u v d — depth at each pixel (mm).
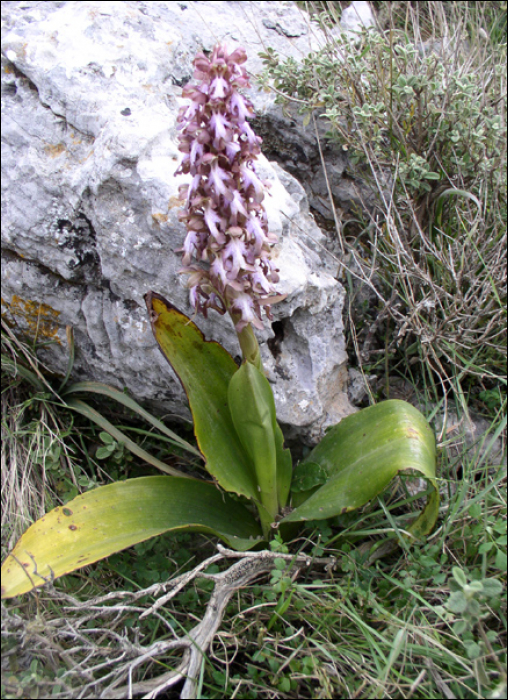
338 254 626
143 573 472
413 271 568
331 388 563
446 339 555
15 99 527
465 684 374
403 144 600
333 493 449
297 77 604
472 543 446
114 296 519
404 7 827
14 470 511
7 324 547
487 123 591
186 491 487
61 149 510
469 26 815
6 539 478
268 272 421
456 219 625
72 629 394
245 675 406
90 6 553
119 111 500
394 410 463
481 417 581
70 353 538
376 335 629
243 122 375
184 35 631
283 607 411
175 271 491
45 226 503
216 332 512
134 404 533
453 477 521
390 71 583
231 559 488
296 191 573
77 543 422
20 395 566
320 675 382
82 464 564
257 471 449
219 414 487
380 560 477
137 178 480
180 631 440
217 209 390
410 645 393
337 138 596
